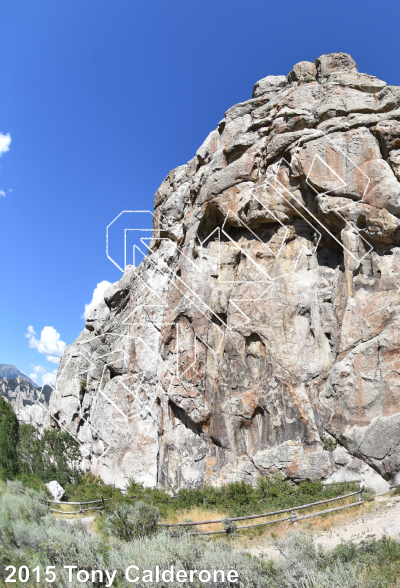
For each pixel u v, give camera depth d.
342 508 13.59
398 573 7.62
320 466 17.42
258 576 8.06
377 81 20.31
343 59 21.64
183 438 22.94
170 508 18.42
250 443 19.72
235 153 22.98
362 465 16.44
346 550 9.05
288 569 8.17
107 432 29.61
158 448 25.34
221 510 17.03
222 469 19.88
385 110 19.05
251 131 22.61
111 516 13.30
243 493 17.98
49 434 32.22
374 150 18.19
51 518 13.50
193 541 10.80
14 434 27.00
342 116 19.56
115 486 26.91
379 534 10.97
